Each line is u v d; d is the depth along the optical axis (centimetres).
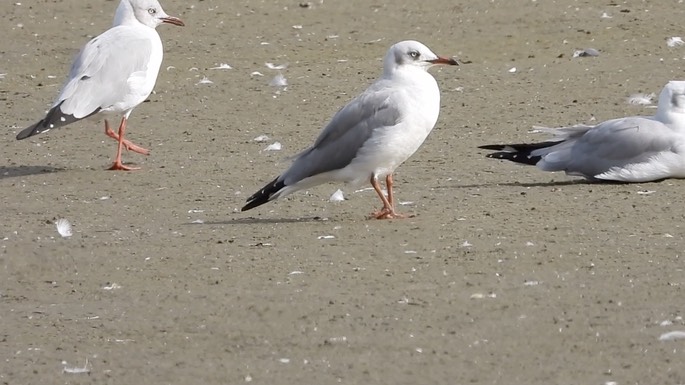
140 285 1238
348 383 973
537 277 1202
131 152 1852
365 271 1240
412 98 1415
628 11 2597
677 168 1550
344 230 1394
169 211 1519
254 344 1068
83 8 2773
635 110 1972
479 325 1083
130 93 1789
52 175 1727
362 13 2688
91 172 1739
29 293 1238
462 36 2503
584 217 1409
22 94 2208
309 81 2230
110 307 1181
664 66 2220
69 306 1191
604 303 1121
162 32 2569
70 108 1756
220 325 1116
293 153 1805
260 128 1961
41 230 1449
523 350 1024
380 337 1065
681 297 1128
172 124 2008
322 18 2661
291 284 1211
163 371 1017
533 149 1619
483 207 1472
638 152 1552
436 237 1348
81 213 1524
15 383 1005
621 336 1042
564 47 2398
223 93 2175
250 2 2780
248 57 2411
